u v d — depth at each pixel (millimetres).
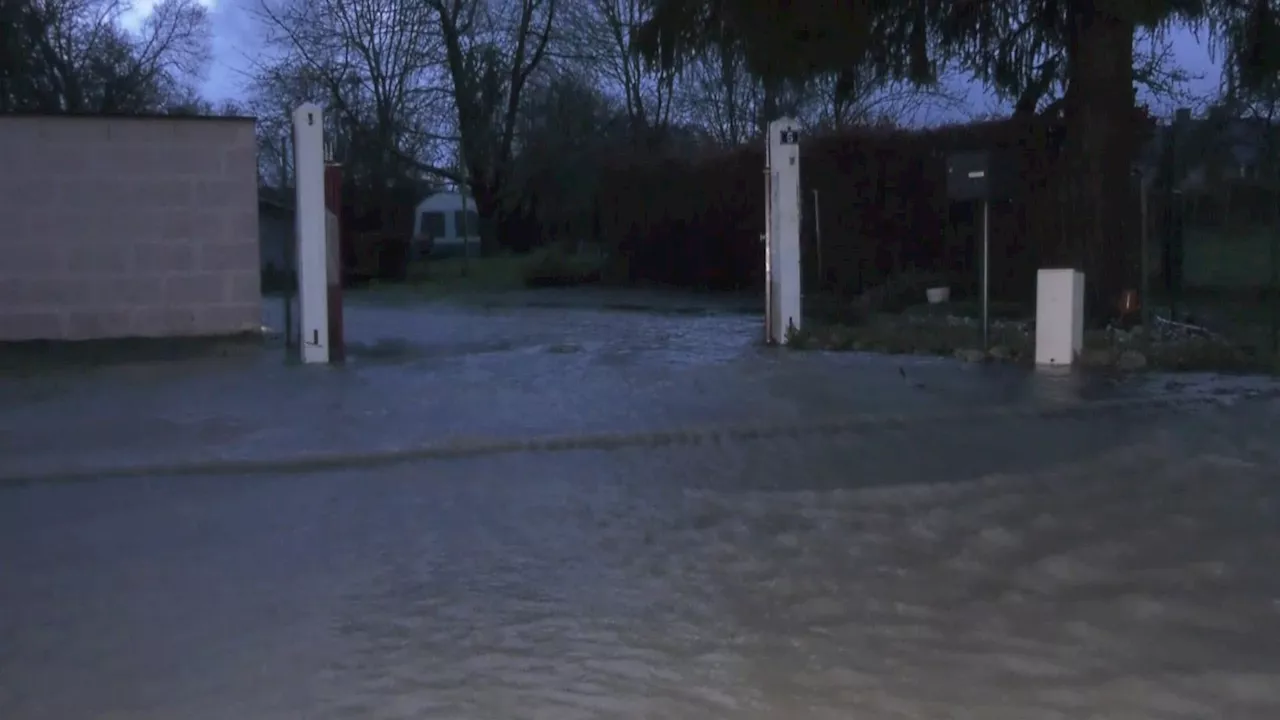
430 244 39594
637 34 16688
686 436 9562
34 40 33219
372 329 18000
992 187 13148
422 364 13492
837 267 21969
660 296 24969
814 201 21453
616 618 5695
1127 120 15539
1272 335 13422
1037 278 12945
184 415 10453
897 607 5801
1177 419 10023
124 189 14328
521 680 4977
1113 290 15391
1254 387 11414
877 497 7773
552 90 36312
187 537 7082
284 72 36562
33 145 14008
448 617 5730
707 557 6617
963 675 4977
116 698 4863
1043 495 7770
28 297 14125
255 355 14016
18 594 6109
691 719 4590
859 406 10656
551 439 9398
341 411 10625
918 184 20703
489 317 20125
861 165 21516
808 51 15281
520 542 6926
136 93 38500
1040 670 5012
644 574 6340
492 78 36000
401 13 36062
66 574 6418
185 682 5008
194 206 14570
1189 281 17172
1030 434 9594
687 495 7906
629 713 4645
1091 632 5422
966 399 10922
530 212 37250
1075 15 15625
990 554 6590
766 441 9492
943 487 7953
